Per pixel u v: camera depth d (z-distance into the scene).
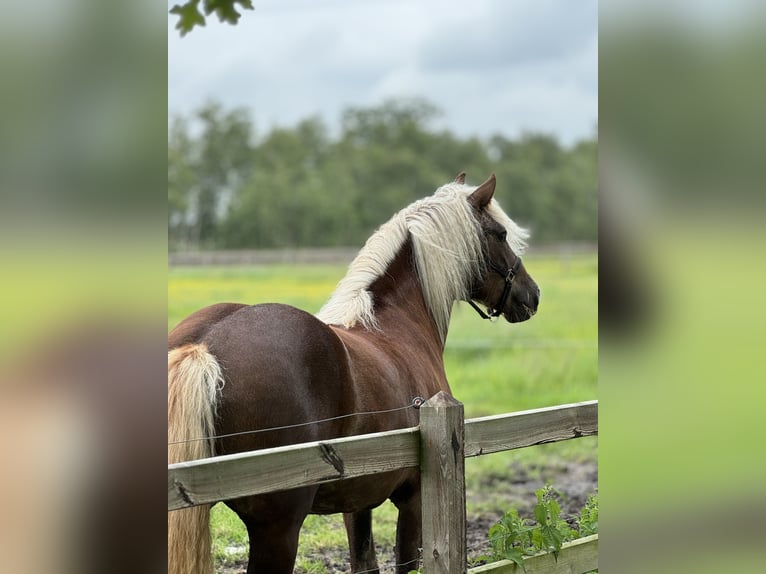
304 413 2.36
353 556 3.26
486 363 10.10
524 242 3.88
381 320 3.16
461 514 2.46
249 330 2.37
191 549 2.13
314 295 16.30
